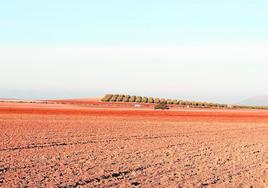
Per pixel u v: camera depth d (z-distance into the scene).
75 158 22.11
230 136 37.88
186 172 18.78
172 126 47.59
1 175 17.02
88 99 185.88
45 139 31.25
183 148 27.78
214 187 15.90
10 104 120.50
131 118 59.31
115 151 25.34
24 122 48.25
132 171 18.70
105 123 49.03
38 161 20.86
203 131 42.31
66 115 63.19
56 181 16.03
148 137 34.66
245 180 17.38
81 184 15.69
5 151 24.31
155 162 21.41
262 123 56.53
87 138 32.59
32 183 15.59
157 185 15.82
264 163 22.11
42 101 162.00
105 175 17.44
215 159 23.06
